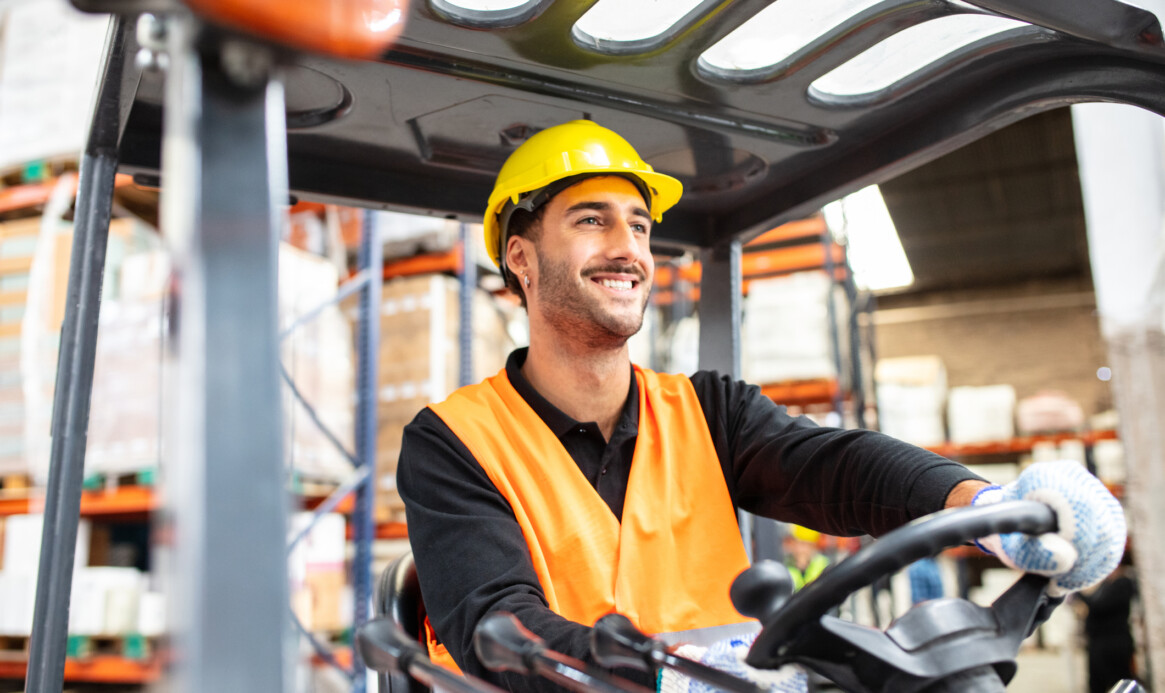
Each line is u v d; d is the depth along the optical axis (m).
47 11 3.81
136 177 1.38
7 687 3.69
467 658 1.17
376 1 0.61
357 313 3.99
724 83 1.39
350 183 1.59
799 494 1.45
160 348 1.55
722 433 1.61
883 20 1.22
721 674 0.70
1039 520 0.78
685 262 5.88
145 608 3.58
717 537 1.49
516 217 1.63
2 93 3.80
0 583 3.68
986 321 10.23
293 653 0.52
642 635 0.76
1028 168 7.45
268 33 0.56
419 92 1.36
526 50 1.27
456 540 1.29
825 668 0.73
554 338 1.56
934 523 0.72
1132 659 5.31
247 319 0.54
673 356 5.41
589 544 1.39
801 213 1.73
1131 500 3.90
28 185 3.94
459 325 4.18
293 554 3.54
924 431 7.10
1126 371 3.80
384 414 4.04
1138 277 3.71
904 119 1.49
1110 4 1.11
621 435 1.51
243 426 0.53
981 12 1.19
